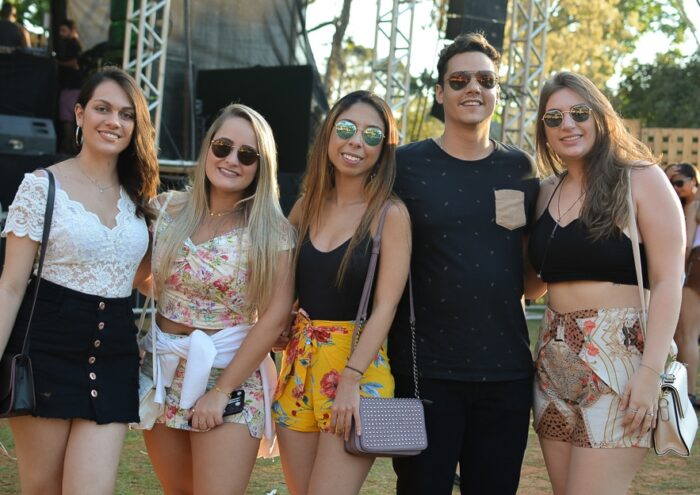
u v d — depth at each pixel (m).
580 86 3.28
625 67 28.52
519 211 3.36
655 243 3.12
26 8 18.95
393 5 12.17
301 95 12.79
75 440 3.09
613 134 3.28
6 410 2.96
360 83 19.14
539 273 3.35
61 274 3.09
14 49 11.90
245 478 3.29
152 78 12.67
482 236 3.31
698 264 6.46
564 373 3.23
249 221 3.28
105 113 3.21
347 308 3.22
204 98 13.57
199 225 3.35
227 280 3.25
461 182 3.36
